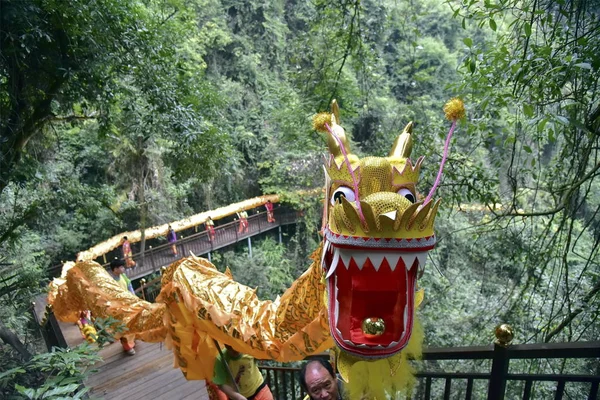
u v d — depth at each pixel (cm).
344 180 185
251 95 1722
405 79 1316
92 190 863
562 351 166
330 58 640
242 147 1603
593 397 174
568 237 352
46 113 564
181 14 689
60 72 509
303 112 690
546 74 267
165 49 591
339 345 161
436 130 460
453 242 785
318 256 209
